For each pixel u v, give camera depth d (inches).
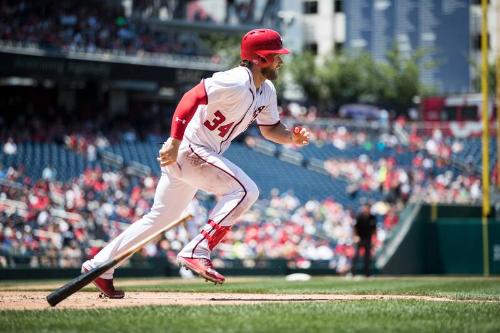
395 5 6692.9
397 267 2967.5
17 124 3732.8
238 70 803.4
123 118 4104.3
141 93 4475.9
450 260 3061.0
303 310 712.4
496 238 2997.0
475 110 5147.6
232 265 2672.2
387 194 3683.6
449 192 3927.2
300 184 3909.9
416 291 1111.6
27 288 1369.3
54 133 3718.0
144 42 4001.0
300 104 5177.2
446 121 5241.1
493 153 4569.4
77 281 740.7
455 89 6638.8
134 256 2455.7
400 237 2999.5
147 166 3649.1
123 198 3095.5
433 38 6653.5
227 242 2910.9
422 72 6712.6
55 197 2886.3
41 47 3617.1
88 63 3676.2
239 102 799.7
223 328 590.9
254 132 4434.1
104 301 854.5
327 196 3799.2
